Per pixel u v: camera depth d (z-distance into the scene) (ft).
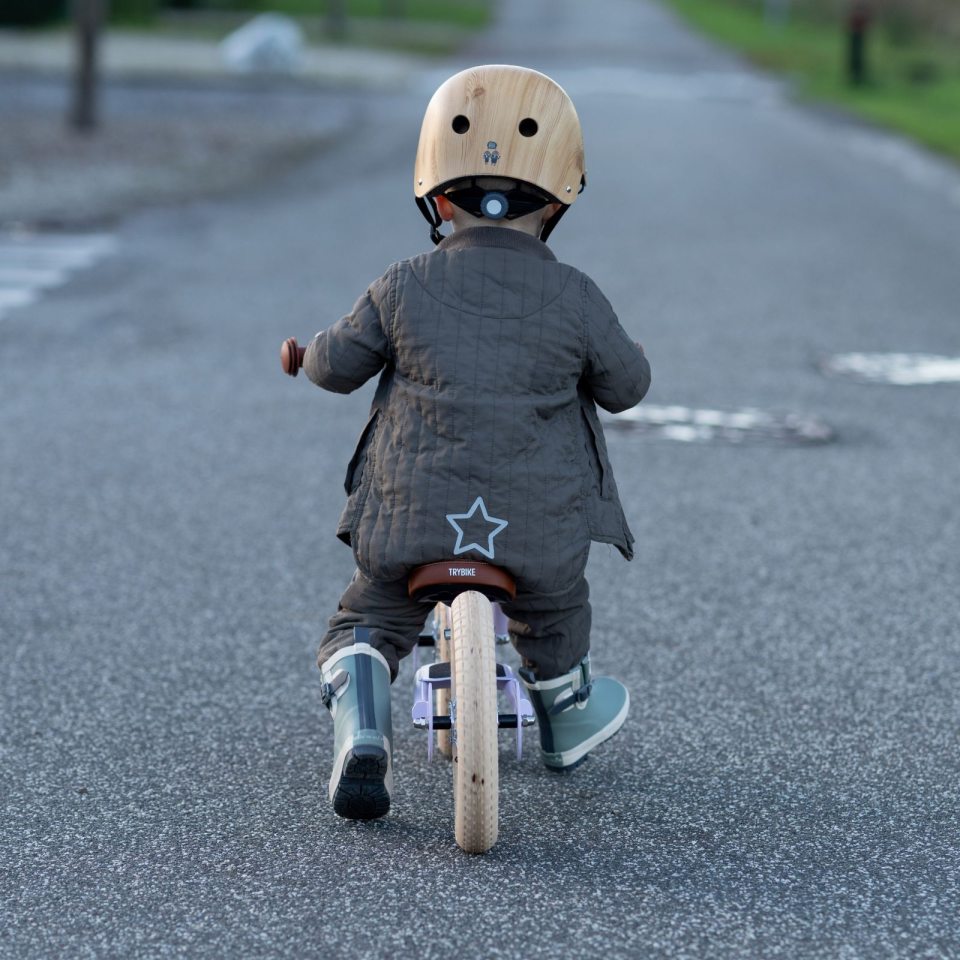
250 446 46.55
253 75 187.42
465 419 21.47
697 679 30.01
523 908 21.12
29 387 52.65
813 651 31.55
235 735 27.32
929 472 45.21
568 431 22.26
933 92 203.31
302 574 35.91
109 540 38.04
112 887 21.76
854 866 22.61
